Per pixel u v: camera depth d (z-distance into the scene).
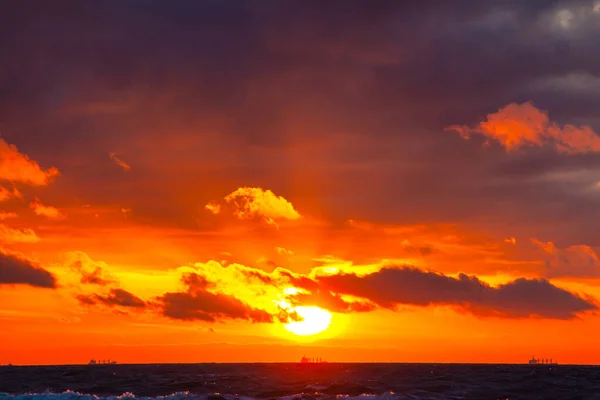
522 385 83.06
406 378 96.75
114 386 83.31
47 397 63.22
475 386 81.19
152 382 89.69
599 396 72.44
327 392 73.81
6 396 63.12
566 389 78.62
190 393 68.75
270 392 73.38
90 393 76.00
